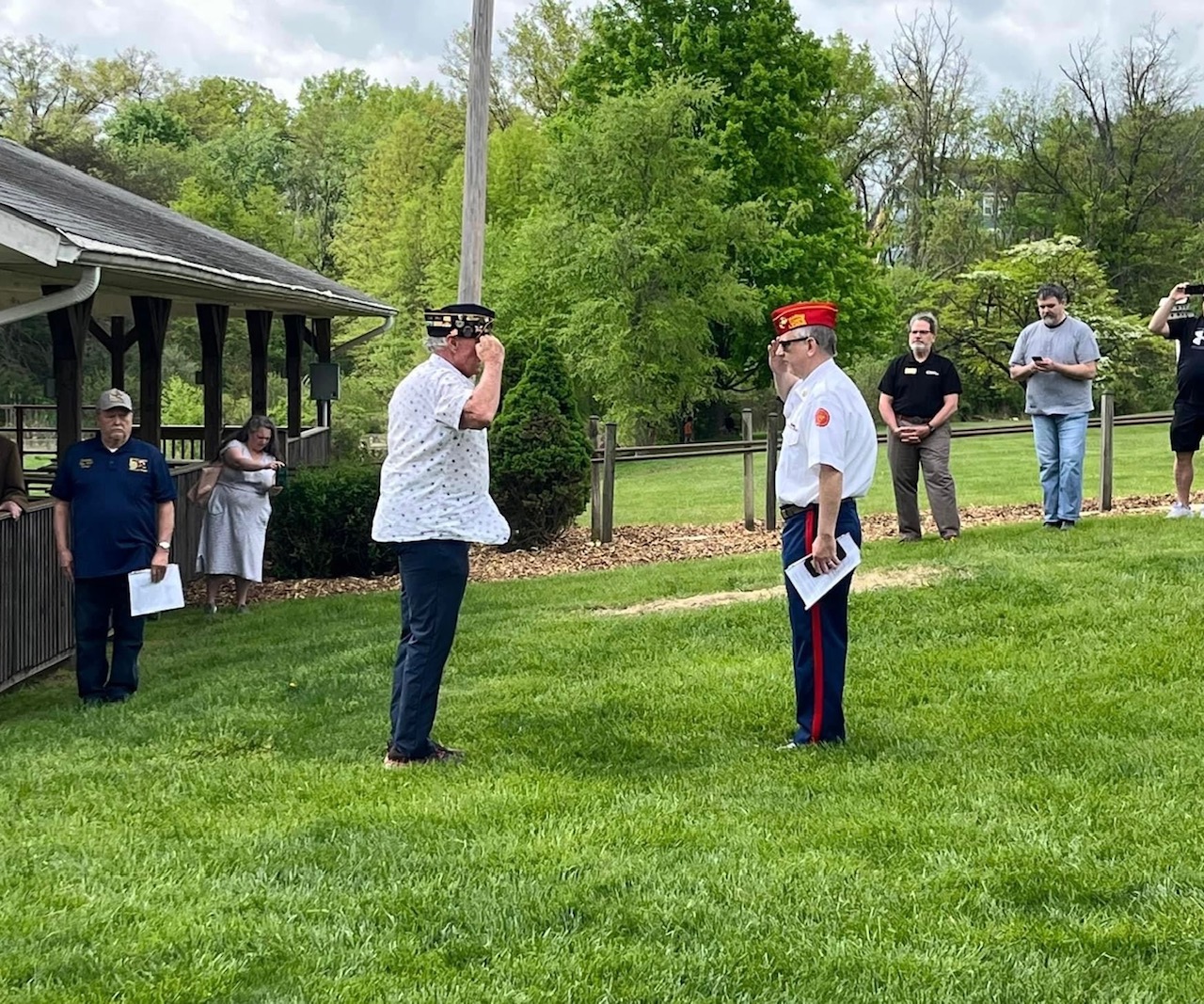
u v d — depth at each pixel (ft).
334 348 72.43
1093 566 28.50
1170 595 25.59
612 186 103.76
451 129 160.56
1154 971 10.73
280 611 36.32
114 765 19.92
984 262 130.21
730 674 22.86
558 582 36.19
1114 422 41.06
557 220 104.78
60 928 12.59
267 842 15.01
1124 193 154.51
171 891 13.57
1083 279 126.21
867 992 10.59
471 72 45.09
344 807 16.38
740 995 10.62
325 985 11.00
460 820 15.57
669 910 12.37
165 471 26.23
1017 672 21.52
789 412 18.07
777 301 114.32
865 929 11.83
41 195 29.45
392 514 17.89
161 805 17.35
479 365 19.42
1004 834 14.11
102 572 25.59
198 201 141.08
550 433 44.57
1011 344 128.77
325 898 13.12
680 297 104.01
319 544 43.37
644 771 17.79
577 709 21.24
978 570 28.84
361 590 40.88
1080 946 11.26
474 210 45.68
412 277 133.80
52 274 28.17
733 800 16.06
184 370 125.18
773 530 46.37
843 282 121.90
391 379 127.65
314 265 163.84
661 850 14.23
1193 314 34.24
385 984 10.99
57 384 30.63
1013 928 11.68
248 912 12.85
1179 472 34.06
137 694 26.18
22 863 14.85
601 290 104.37
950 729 18.74
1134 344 122.62
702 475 87.30
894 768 16.92
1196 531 31.96
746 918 12.16
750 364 124.36
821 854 13.78
